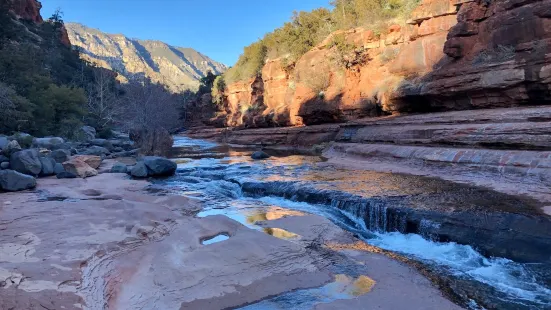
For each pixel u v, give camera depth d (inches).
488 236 244.8
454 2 804.0
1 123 920.9
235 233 289.3
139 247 252.8
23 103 964.0
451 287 200.7
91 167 625.6
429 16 873.5
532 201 298.0
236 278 206.8
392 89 877.8
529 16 576.7
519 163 381.1
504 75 576.7
